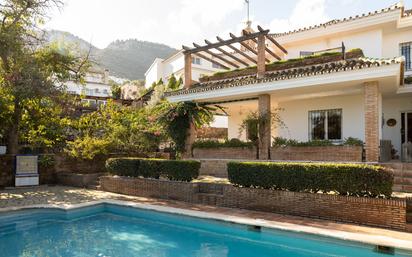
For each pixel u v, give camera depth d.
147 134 20.39
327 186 8.95
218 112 20.61
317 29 18.31
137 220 10.45
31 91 14.68
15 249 7.58
